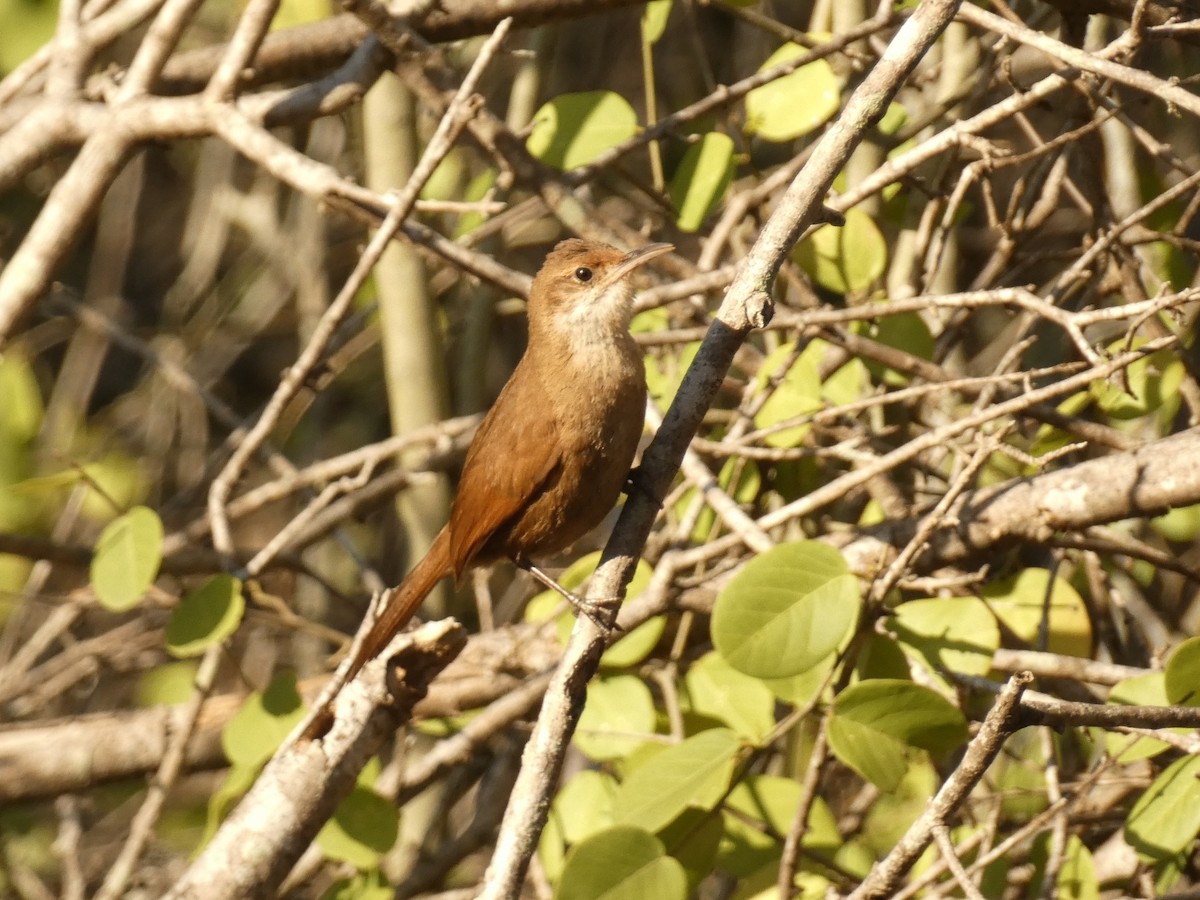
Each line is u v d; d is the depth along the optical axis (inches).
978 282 406.0
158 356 527.2
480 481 340.5
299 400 666.2
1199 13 369.7
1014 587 369.1
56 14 478.6
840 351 414.9
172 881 484.7
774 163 617.9
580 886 306.3
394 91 480.1
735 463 400.5
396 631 338.0
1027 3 474.3
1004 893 356.8
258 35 382.9
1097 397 364.2
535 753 254.2
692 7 477.4
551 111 412.8
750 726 351.9
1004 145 416.8
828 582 310.5
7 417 468.1
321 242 639.8
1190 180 330.0
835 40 384.2
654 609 359.3
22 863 518.9
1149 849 300.4
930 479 431.5
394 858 468.4
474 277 379.9
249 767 370.6
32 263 393.7
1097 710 233.0
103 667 497.4
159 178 834.8
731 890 419.2
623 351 332.5
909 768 359.9
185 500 571.2
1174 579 455.2
